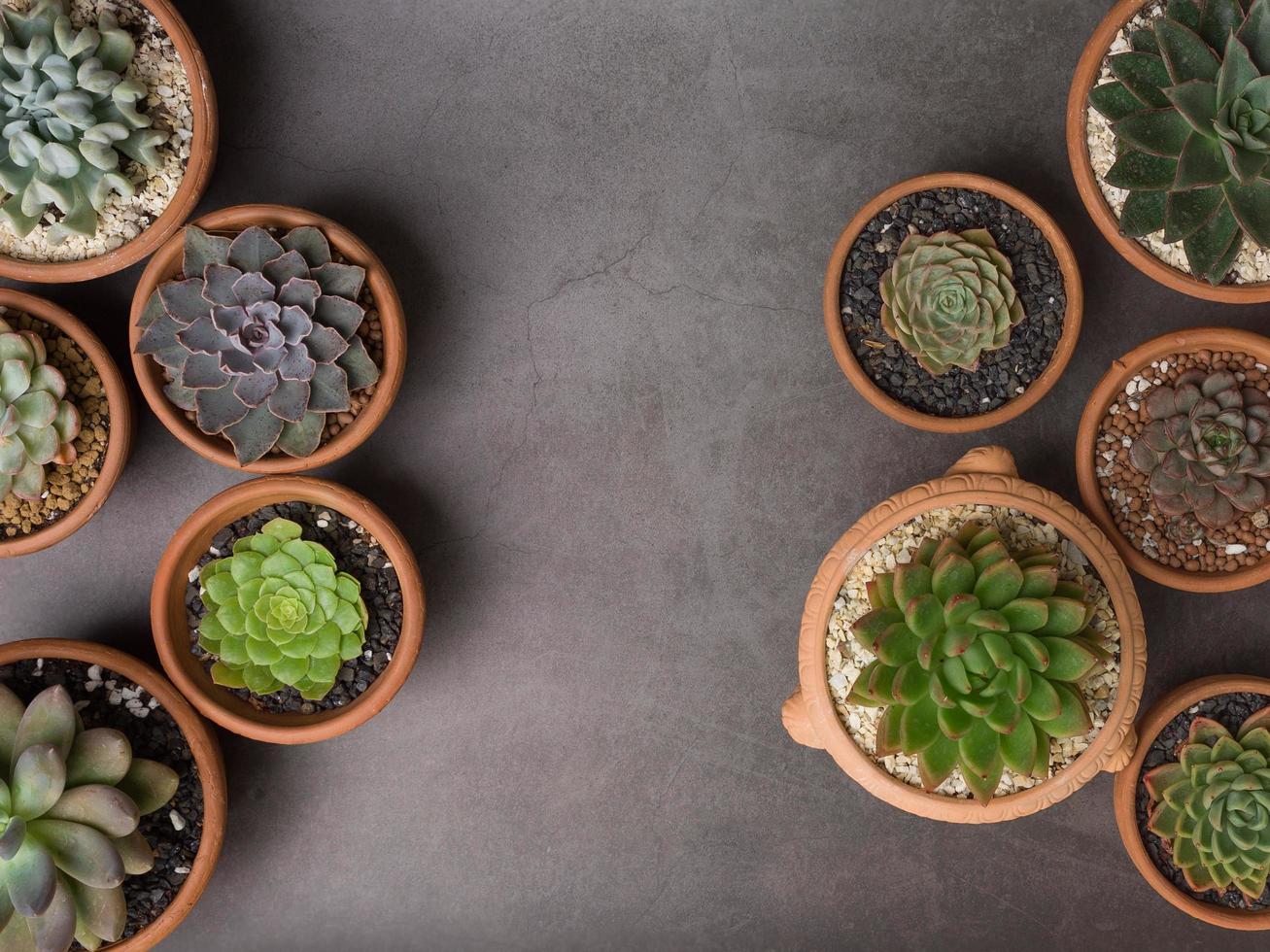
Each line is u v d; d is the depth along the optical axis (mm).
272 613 583
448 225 640
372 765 646
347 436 592
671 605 646
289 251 576
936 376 603
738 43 637
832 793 648
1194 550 602
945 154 637
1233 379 588
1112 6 634
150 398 583
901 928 648
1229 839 590
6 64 568
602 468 645
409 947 649
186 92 590
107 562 637
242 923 645
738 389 644
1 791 551
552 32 637
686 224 641
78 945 591
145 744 594
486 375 643
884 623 544
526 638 646
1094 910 646
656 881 649
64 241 586
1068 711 541
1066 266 594
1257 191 571
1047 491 565
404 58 636
